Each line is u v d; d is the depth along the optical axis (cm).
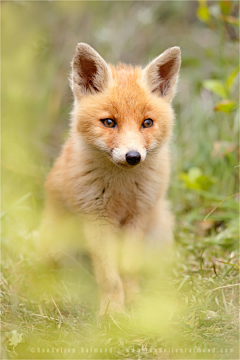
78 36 1806
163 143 905
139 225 944
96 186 903
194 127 1552
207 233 1210
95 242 906
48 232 1038
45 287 941
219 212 1262
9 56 1520
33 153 1541
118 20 1906
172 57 920
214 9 1348
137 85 882
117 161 812
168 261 1026
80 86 902
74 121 922
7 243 1090
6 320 781
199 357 684
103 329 771
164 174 952
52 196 1027
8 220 1198
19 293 889
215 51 1719
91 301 915
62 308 878
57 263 1028
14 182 1423
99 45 1788
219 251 1059
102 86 888
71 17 1816
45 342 717
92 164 895
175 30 1930
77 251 1031
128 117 839
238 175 1332
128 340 735
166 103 927
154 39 1908
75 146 931
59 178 1000
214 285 863
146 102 858
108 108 845
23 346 714
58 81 1747
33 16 1617
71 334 752
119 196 915
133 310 865
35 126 1609
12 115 1526
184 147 1541
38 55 1614
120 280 901
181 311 793
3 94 1515
